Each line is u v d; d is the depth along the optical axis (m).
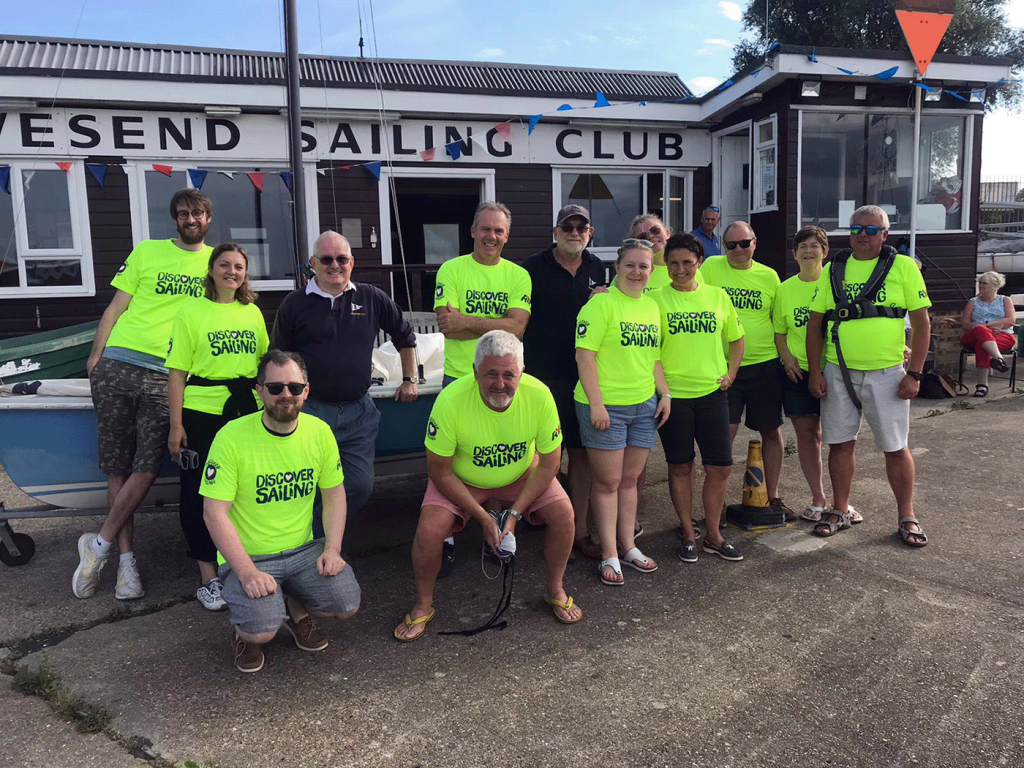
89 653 2.99
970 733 2.40
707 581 3.56
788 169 7.58
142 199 7.05
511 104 7.70
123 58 8.05
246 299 3.44
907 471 3.92
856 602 3.30
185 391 3.35
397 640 3.07
